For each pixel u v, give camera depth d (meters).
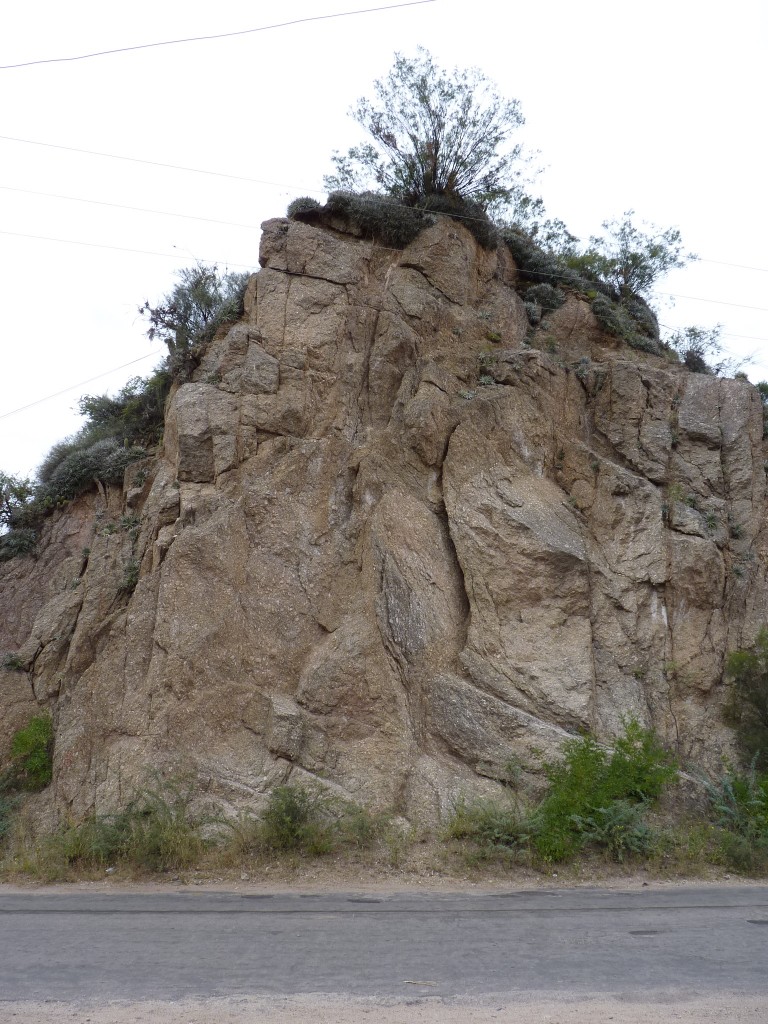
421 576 14.66
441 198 19.58
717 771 14.14
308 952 6.93
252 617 14.44
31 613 18.03
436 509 15.64
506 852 10.95
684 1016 5.41
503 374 17.25
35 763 14.71
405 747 13.05
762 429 18.58
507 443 16.14
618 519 16.02
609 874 10.94
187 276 21.59
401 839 11.46
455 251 18.81
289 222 18.23
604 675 14.34
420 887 10.13
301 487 15.56
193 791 12.59
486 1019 5.33
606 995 5.83
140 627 14.65
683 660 15.14
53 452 20.70
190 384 16.78
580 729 13.33
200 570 14.58
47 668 16.19
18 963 6.66
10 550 19.02
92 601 15.88
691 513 16.45
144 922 8.15
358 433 16.42
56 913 8.67
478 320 18.52
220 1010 5.49
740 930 7.93
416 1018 5.34
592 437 17.67
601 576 15.26
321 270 17.67
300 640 14.41
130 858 10.95
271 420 16.20
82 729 14.20
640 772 12.39
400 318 17.62
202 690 13.76
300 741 13.09
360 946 7.14
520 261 21.34
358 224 18.86
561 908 8.91
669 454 17.44
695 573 15.66
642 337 20.98
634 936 7.61
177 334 20.38
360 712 13.52
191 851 10.98
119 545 16.55
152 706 13.78
